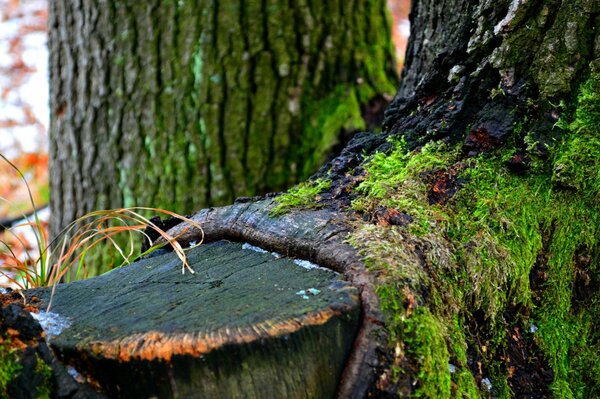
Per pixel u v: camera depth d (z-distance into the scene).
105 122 2.79
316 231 1.54
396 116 1.77
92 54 2.78
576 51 1.61
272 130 2.73
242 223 1.62
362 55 2.88
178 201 2.72
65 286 1.55
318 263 1.52
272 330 1.38
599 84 1.59
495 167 1.62
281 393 1.39
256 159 2.73
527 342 1.57
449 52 1.70
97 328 1.42
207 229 1.66
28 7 5.75
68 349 1.40
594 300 1.62
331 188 1.65
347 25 2.83
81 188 2.86
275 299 1.43
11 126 5.10
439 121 1.67
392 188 1.60
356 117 2.75
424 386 1.42
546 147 1.60
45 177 4.85
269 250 1.58
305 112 2.77
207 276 1.53
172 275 1.55
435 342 1.43
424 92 1.73
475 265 1.53
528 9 1.62
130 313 1.45
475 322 1.54
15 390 1.39
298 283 1.47
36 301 1.50
